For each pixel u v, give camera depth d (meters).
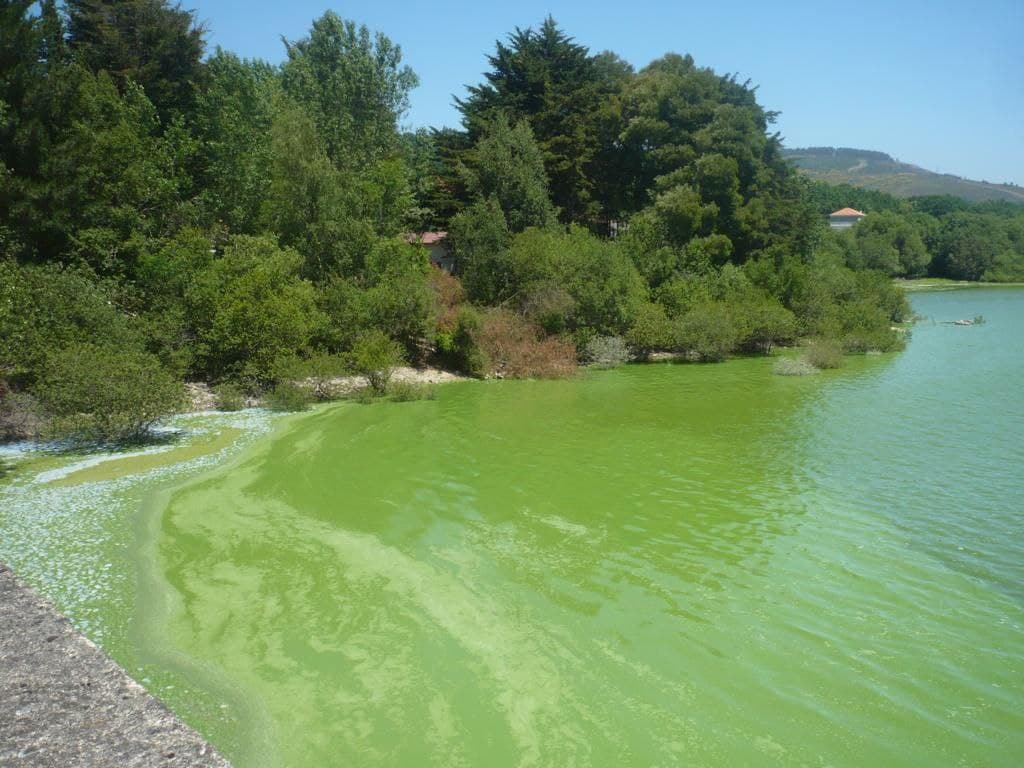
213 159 37.72
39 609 8.20
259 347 28.41
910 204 147.38
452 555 13.66
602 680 9.57
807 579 12.68
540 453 21.12
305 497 16.84
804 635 10.79
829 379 35.28
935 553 13.84
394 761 7.94
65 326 23.02
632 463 20.05
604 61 67.31
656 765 7.95
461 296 39.62
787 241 54.75
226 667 9.73
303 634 10.66
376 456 20.56
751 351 45.75
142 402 20.69
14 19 28.19
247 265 29.48
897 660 10.14
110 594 11.68
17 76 27.70
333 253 34.91
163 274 28.08
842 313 48.38
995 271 112.56
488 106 54.47
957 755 8.19
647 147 58.59
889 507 16.42
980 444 22.09
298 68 49.03
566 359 37.12
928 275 120.19
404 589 12.18
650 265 46.47
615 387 33.38
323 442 22.03
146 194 31.73
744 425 25.02
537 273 39.81
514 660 10.03
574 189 53.66
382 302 33.03
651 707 8.99
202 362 28.45
